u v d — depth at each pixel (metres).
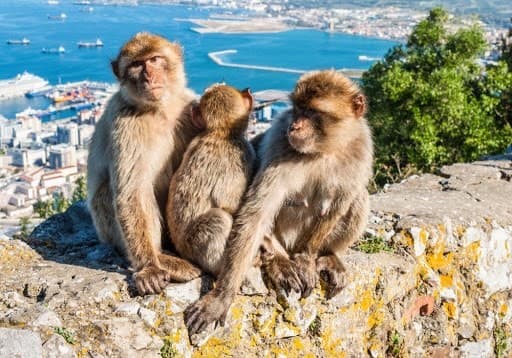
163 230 1.69
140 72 1.62
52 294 1.50
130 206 1.59
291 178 1.56
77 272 1.64
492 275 2.03
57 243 1.91
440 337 1.88
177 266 1.57
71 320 1.43
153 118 1.65
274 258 1.61
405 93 4.93
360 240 1.87
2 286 1.56
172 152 1.71
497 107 5.40
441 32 5.45
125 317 1.47
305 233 1.67
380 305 1.75
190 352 1.50
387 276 1.76
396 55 5.62
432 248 1.92
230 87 1.62
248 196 1.55
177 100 1.71
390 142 5.00
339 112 1.53
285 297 1.59
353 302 1.68
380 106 5.16
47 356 1.33
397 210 2.06
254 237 1.52
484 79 5.49
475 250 2.00
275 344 1.59
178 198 1.57
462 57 5.44
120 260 1.74
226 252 1.52
